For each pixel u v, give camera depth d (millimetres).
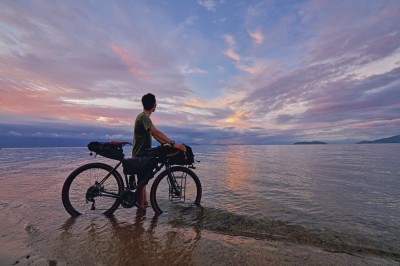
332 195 6195
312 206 5031
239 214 4309
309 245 3051
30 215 4043
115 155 4109
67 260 2457
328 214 4453
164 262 2441
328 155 31469
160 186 6086
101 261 2451
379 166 14859
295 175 10188
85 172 4238
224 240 3023
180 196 4762
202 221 3883
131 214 4238
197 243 2898
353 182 8477
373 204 5281
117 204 4188
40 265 2346
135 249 2723
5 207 4492
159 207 4684
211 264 2410
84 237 3076
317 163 17297
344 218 4211
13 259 2443
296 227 3697
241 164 16094
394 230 3631
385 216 4363
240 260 2484
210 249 2730
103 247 2771
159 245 2838
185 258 2523
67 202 4047
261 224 3807
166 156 4387
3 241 2916
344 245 3074
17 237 3059
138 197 4371
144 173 4238
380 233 3502
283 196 5965
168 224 3699
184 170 4750
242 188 6934
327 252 2752
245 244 2902
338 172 11516
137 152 4402
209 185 7414
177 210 4496
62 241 2936
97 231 3314
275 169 12711
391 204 5285
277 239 3221
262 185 7543
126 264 2398
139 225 3605
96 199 5012
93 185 4109
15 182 7305
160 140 4301
